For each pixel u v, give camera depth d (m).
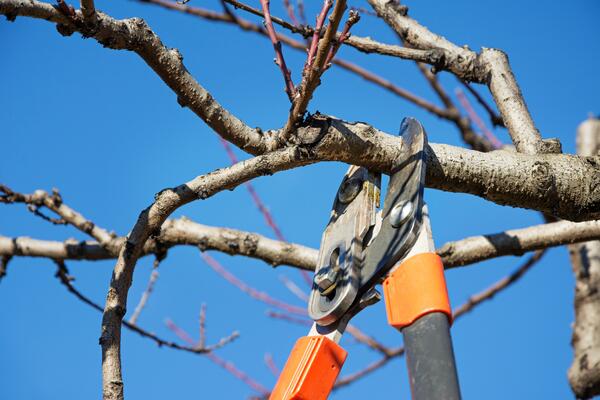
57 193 4.45
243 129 2.65
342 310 2.43
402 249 2.37
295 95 2.62
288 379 2.40
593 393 4.69
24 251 4.55
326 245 2.64
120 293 2.59
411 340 2.15
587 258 5.15
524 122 3.34
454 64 3.62
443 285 2.22
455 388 2.04
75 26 2.43
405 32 3.77
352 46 3.53
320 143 2.62
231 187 2.69
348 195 2.69
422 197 2.45
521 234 4.06
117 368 2.46
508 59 3.62
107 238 4.47
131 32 2.51
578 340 4.88
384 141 2.65
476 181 2.83
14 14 2.35
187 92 2.59
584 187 2.90
